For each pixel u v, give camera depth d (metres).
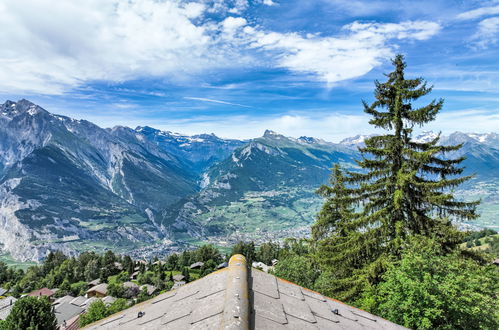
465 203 18.52
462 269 14.42
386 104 20.98
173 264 143.00
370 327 6.91
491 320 12.12
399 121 19.94
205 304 5.45
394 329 7.44
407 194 19.50
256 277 7.16
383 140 20.61
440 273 13.56
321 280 25.88
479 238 122.50
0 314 70.31
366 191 21.16
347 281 20.98
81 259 144.50
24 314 39.25
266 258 134.00
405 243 17.42
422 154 18.34
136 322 6.20
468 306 11.97
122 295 90.81
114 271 135.50
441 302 11.69
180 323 5.08
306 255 31.44
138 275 121.62
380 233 20.06
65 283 106.94
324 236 28.92
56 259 148.12
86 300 84.75
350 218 22.17
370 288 17.36
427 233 18.92
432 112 18.86
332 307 7.37
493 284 15.01
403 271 13.45
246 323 4.44
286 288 7.30
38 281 124.19
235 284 5.87
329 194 26.58
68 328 60.22
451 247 18.69
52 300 99.00
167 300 6.89
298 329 5.20
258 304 5.56
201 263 138.00
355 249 20.61
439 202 18.23
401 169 19.75
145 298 83.56
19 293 103.62
